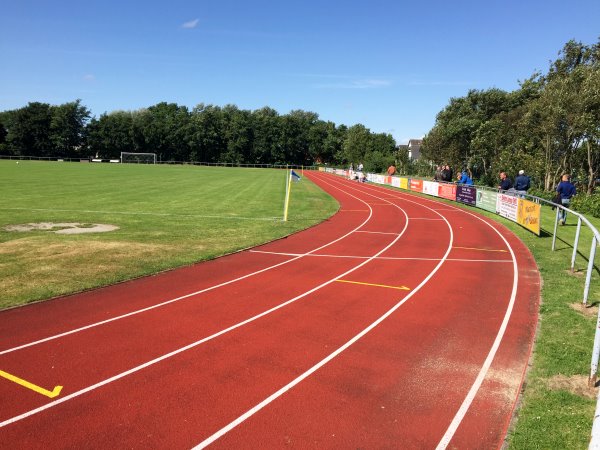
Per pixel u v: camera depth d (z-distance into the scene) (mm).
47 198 24172
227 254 12805
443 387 5758
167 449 4496
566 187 17922
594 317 7941
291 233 16312
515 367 6297
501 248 14375
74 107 99375
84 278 10000
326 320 7969
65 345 6758
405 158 76438
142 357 6422
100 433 4719
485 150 40906
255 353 6629
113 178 40750
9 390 5488
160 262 11547
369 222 19828
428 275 11047
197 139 105750
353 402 5395
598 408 3906
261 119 114625
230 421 4969
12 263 11055
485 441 4699
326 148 118562
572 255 11852
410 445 4629
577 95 27016
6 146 94250
